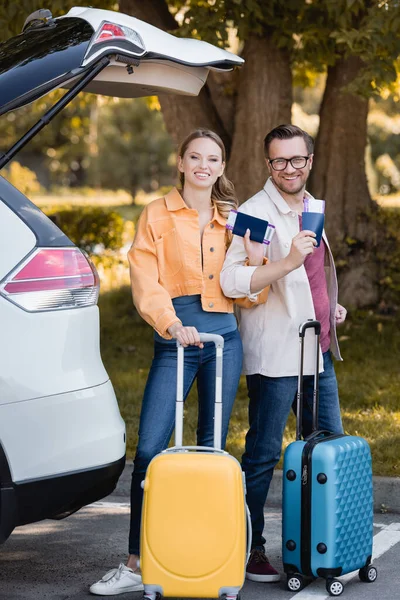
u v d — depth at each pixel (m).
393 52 9.30
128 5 11.12
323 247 4.88
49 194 49.09
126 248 18.92
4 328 3.93
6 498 3.91
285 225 4.79
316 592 4.60
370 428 7.34
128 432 7.31
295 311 4.76
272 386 4.80
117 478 4.25
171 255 4.66
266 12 10.55
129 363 10.49
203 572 3.99
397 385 9.04
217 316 4.71
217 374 4.34
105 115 44.09
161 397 4.64
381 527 5.75
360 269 12.43
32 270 4.00
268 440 4.84
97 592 4.58
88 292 4.15
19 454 3.92
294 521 4.52
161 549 4.00
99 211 15.95
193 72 4.75
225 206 4.79
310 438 4.59
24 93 4.07
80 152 48.25
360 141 12.36
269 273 4.51
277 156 4.71
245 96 11.53
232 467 4.03
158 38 4.48
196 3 10.70
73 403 4.03
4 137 41.91
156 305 4.50
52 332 4.01
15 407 3.92
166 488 4.01
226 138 11.89
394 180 34.81
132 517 4.64
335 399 5.03
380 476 6.17
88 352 4.14
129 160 44.34
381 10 8.97
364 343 11.06
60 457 3.99
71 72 4.13
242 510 4.04
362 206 12.45
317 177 12.50
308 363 4.84
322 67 12.37
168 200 4.71
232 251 4.68
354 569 4.60
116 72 4.50
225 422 4.70
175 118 11.82
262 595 4.57
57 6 9.66
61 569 5.02
